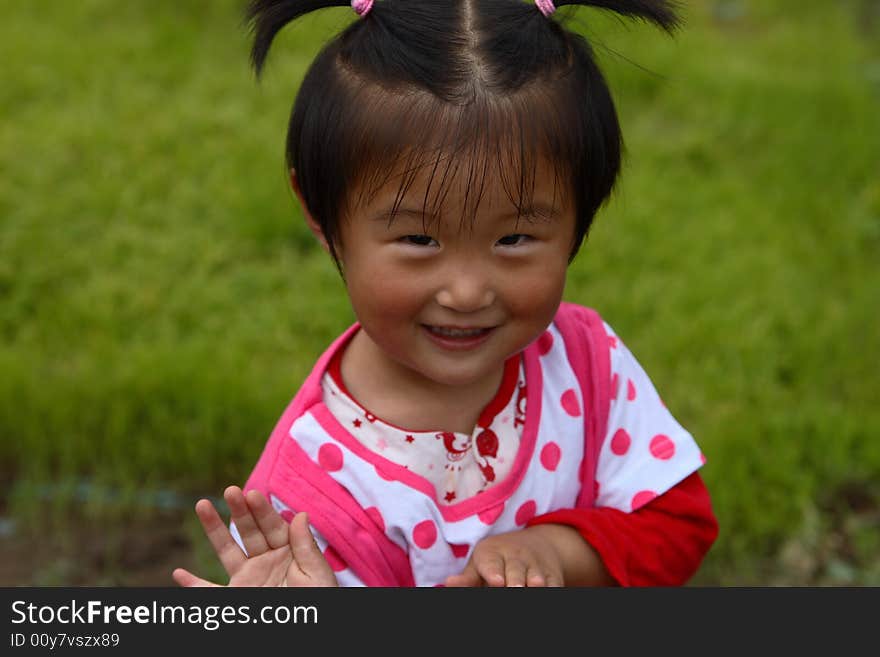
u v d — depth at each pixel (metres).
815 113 6.51
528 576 1.85
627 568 2.03
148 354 4.23
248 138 6.03
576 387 2.10
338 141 1.73
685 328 4.51
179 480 3.94
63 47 6.96
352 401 1.99
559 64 1.78
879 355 4.52
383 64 1.72
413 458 1.96
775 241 5.28
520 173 1.67
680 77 6.81
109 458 3.94
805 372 4.36
